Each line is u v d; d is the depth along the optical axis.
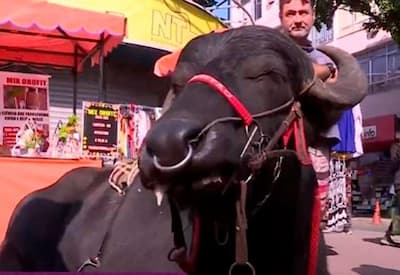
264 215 2.63
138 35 10.56
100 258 3.41
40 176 5.02
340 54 2.83
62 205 3.93
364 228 15.22
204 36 2.58
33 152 6.14
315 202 2.75
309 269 2.73
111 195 3.81
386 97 24.44
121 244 3.33
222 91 2.27
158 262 3.14
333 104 2.64
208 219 2.44
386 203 22.02
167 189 2.13
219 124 2.19
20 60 7.92
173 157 2.05
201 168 2.12
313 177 2.75
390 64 24.23
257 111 2.35
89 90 11.41
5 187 4.89
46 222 3.87
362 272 7.77
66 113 11.14
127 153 6.59
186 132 2.07
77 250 3.63
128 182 3.70
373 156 24.39
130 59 12.12
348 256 9.18
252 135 2.32
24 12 6.23
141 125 6.70
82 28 6.43
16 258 3.83
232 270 2.64
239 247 2.41
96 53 7.59
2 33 7.20
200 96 2.25
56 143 6.36
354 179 24.16
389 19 14.75
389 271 7.88
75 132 6.44
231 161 2.21
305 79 2.60
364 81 2.70
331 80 2.76
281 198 2.62
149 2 10.70
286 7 3.43
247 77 2.38
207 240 2.64
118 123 6.44
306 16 3.42
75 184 4.08
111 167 4.23
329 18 15.12
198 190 2.19
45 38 7.45
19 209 4.07
